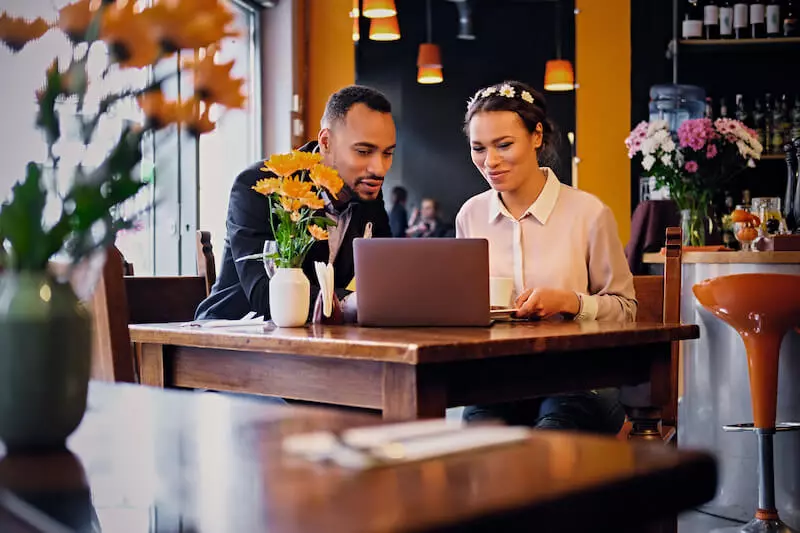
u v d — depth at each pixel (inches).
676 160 191.9
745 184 262.1
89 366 40.4
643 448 33.3
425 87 283.6
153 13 34.3
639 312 116.5
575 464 30.8
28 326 38.4
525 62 282.7
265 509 26.2
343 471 30.6
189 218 227.6
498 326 88.6
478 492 27.4
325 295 91.4
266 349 78.2
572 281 114.0
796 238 147.1
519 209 116.8
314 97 283.0
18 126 117.0
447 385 72.1
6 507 29.8
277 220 112.3
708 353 155.9
